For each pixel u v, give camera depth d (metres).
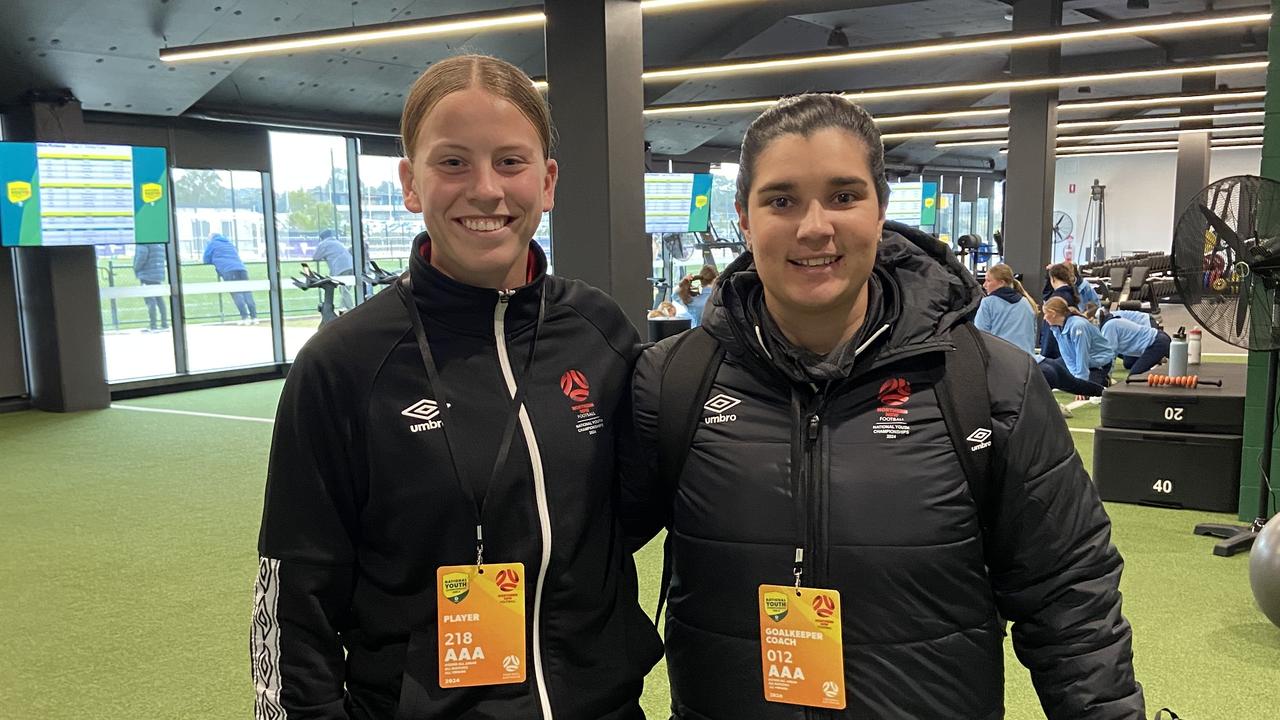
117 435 6.88
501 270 1.15
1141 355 7.42
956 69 12.95
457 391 1.15
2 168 7.17
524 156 1.13
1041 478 1.13
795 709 1.13
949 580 1.11
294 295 10.39
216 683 2.88
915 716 1.11
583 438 1.20
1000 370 1.15
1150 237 20.77
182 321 9.27
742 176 1.17
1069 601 1.14
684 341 1.26
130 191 7.85
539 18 5.14
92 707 2.74
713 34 9.49
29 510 4.84
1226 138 15.76
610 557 1.25
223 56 6.31
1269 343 3.65
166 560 4.03
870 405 1.14
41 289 7.82
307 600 1.13
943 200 19.27
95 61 7.10
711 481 1.17
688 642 1.20
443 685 1.12
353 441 1.14
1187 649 3.01
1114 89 14.30
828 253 1.09
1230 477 4.49
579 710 1.17
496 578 1.13
